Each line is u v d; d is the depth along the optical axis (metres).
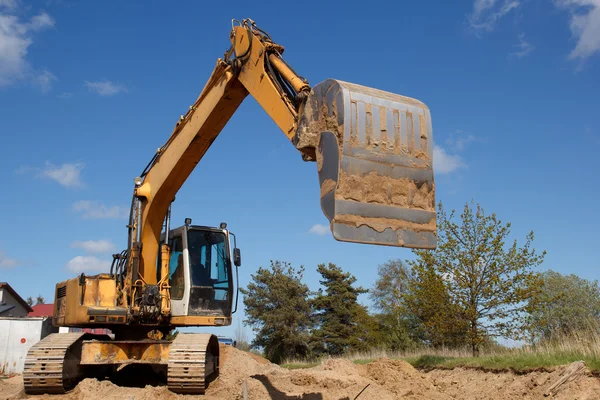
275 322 37.22
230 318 11.70
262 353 39.62
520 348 13.49
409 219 6.29
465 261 15.32
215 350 11.38
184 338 10.34
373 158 6.20
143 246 11.36
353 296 39.50
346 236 5.90
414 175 6.41
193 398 9.39
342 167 6.04
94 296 11.17
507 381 10.89
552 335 13.45
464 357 14.97
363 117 6.24
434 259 15.81
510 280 15.02
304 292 39.25
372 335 37.16
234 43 8.84
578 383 9.28
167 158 10.78
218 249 11.95
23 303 41.72
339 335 38.56
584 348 10.66
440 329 15.59
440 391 12.14
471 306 15.21
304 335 37.72
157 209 11.28
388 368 13.24
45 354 9.92
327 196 6.15
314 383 11.51
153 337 12.26
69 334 10.72
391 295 43.94
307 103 6.82
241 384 10.10
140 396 9.30
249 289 39.72
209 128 9.81
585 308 19.77
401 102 6.58
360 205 6.05
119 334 11.61
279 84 7.59
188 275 11.28
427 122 6.62
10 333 25.34
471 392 11.47
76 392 9.76
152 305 10.90
